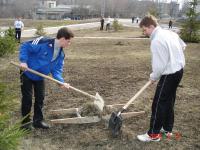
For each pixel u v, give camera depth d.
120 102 7.08
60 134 5.32
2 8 68.62
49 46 5.07
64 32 4.98
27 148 4.84
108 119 5.77
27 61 5.11
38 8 86.88
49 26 42.19
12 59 12.77
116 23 35.12
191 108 6.76
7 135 3.36
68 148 4.91
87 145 5.01
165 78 4.79
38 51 5.06
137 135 5.35
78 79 9.20
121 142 5.12
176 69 4.73
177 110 6.60
